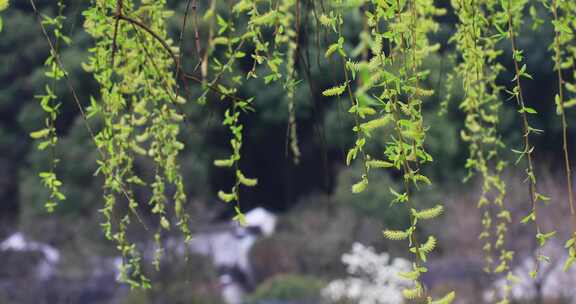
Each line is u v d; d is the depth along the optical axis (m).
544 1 1.51
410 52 1.51
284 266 11.70
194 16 1.36
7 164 14.27
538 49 13.68
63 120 10.98
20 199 12.91
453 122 12.48
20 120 13.82
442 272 9.16
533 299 6.95
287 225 13.20
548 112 14.02
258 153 17.28
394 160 1.20
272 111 15.95
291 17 1.68
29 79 13.37
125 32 1.63
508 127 13.44
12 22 12.90
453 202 10.55
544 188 8.36
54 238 9.68
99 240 9.40
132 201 1.71
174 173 1.74
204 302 7.96
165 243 7.34
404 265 7.07
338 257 11.07
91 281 8.54
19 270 8.32
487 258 2.03
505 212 1.97
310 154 16.48
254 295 10.92
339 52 1.21
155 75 1.68
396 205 11.45
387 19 1.28
